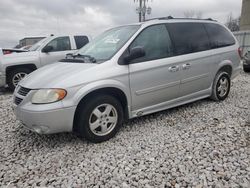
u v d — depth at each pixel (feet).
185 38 14.76
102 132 11.72
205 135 12.09
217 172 8.98
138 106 12.85
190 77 14.82
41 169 9.67
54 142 11.96
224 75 17.40
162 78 13.34
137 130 13.00
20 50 27.78
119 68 11.79
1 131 13.58
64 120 10.57
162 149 10.83
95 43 14.61
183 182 8.52
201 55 15.26
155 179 8.73
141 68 12.43
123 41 12.80
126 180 8.75
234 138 11.66
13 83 24.43
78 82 10.72
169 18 14.80
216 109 16.01
